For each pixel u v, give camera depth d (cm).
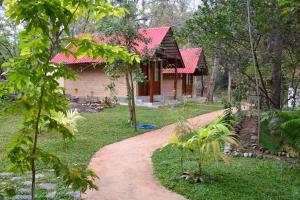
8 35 1441
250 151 832
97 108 1730
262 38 1059
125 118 1418
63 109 239
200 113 1630
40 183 587
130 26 1124
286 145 830
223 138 634
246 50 1041
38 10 204
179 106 1947
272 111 936
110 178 647
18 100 221
